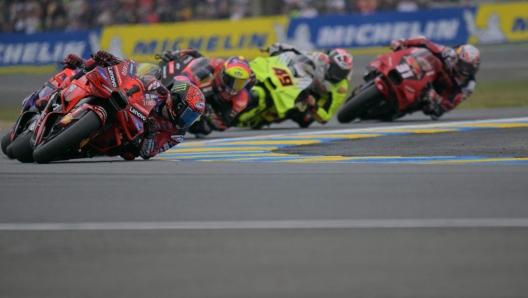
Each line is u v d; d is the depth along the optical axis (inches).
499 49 3489.2
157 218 754.8
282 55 1760.6
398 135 1600.6
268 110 1753.2
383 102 1856.5
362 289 521.7
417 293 511.8
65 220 750.5
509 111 2164.1
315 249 628.7
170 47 3784.5
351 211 783.1
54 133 1125.1
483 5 3511.3
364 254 612.7
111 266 585.3
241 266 581.9
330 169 1087.0
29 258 610.9
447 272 562.3
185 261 597.3
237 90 1573.6
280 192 895.1
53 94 1168.2
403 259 597.3
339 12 3848.4
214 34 3732.8
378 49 3577.8
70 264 592.1
